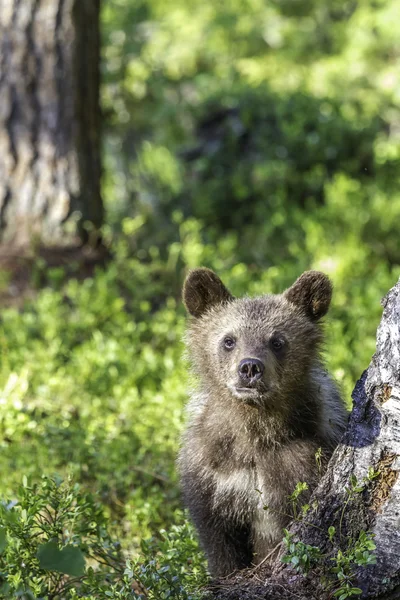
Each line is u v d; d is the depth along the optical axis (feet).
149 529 28.71
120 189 70.44
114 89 72.64
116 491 31.14
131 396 37.04
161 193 64.54
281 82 80.59
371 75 78.43
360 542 20.94
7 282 48.42
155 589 21.81
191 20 88.58
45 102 51.19
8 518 22.00
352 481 21.47
